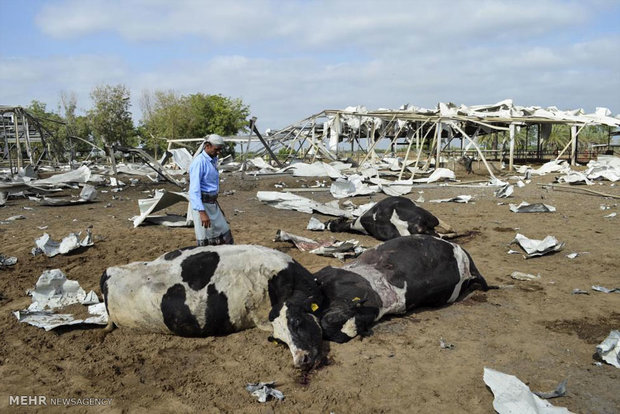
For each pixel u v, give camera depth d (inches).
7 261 313.1
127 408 155.7
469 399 157.9
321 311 204.2
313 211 493.0
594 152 1333.7
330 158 1078.4
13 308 239.8
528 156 1425.9
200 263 202.1
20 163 1010.1
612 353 180.4
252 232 399.9
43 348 197.5
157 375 175.8
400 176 794.2
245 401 158.4
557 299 243.9
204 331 201.8
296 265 208.8
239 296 200.2
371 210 373.4
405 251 235.5
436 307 238.5
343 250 319.0
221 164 1194.0
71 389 166.6
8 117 1348.4
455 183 749.9
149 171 1005.8
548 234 380.2
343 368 179.2
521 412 146.1
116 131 2023.9
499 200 554.6
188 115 1985.7
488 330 209.6
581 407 152.0
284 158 1294.3
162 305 199.6
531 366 178.2
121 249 347.6
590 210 476.4
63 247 336.5
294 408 154.6
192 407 155.6
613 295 247.8
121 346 198.4
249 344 197.2
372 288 216.5
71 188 724.0
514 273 279.9
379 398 159.8
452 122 1002.7
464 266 245.6
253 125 928.3
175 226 427.8
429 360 183.9
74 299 246.1
